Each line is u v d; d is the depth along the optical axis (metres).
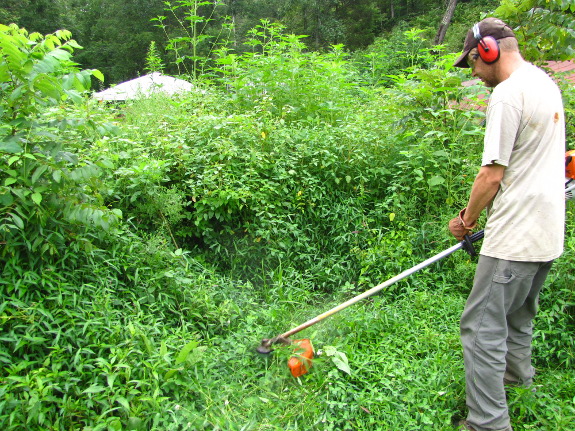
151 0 26.58
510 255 2.20
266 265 3.73
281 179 3.88
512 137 2.15
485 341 2.30
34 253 2.57
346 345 2.90
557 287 3.19
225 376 2.63
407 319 3.22
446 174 4.04
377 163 4.40
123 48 26.69
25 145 2.45
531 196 2.17
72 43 2.59
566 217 3.69
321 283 3.71
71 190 2.62
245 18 28.31
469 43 2.40
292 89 5.30
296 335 2.94
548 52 4.24
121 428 2.08
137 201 3.52
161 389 2.38
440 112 4.27
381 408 2.47
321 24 26.69
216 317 3.02
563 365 2.89
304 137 4.29
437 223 3.92
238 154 3.90
